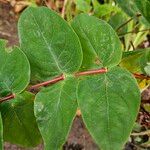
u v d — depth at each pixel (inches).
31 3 13.2
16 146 11.2
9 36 12.9
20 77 6.4
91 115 6.0
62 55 6.4
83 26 6.4
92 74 6.3
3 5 13.3
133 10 8.6
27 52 6.5
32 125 7.2
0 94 6.5
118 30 11.6
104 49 6.3
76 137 11.8
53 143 6.2
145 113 9.9
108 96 6.1
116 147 5.8
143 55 8.3
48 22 6.3
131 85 6.1
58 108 6.3
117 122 5.9
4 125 7.1
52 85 6.4
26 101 6.9
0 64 6.4
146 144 11.7
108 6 11.4
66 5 12.7
